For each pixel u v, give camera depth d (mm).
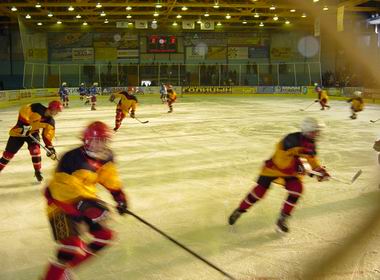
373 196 5789
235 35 37781
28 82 31172
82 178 3018
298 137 4176
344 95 29891
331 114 18500
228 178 6895
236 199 5723
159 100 29453
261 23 34906
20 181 6754
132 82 36844
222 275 3533
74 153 3059
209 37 37562
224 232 4516
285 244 4184
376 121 15430
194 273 3580
